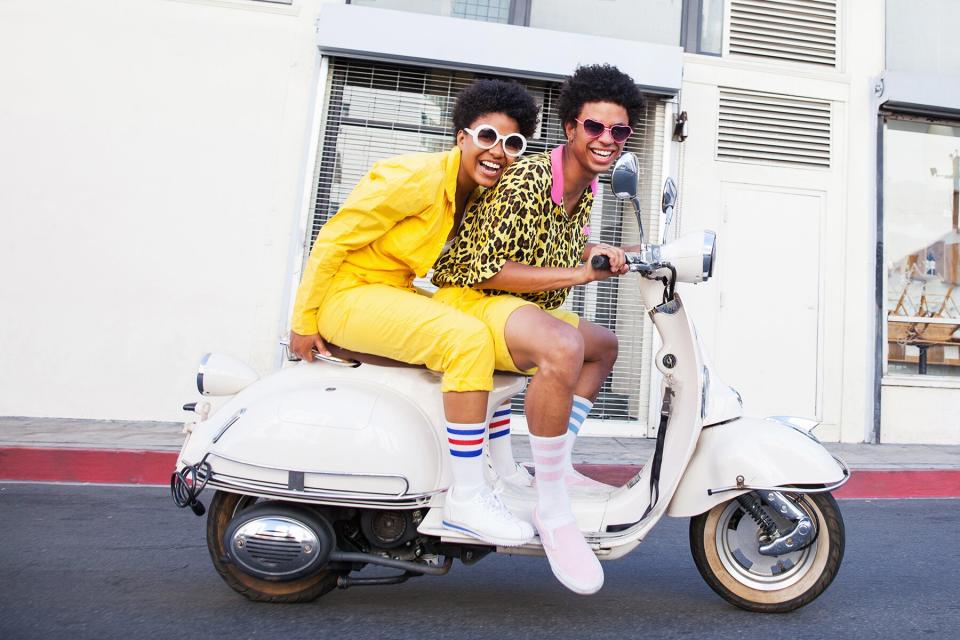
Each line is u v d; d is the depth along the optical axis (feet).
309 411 7.05
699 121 21.33
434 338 6.90
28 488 13.26
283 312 19.71
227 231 19.76
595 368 8.43
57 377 19.12
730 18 22.00
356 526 7.33
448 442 6.97
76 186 19.44
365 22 20.02
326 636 6.77
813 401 20.90
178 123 19.83
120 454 14.44
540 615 7.57
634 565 9.77
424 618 7.36
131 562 9.10
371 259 7.41
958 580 9.23
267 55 20.20
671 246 7.20
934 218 22.24
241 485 6.95
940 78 21.33
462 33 20.18
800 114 21.66
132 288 19.42
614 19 22.11
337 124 20.61
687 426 7.25
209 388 7.68
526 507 7.29
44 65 19.56
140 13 19.85
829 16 22.24
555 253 7.93
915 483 15.72
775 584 7.63
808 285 21.18
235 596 7.88
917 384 21.09
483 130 7.31
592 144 7.54
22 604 7.42
